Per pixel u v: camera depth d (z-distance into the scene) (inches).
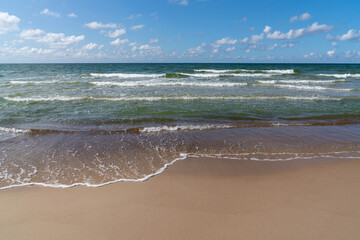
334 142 226.8
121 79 877.2
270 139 234.5
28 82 714.2
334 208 117.1
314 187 139.8
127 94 512.1
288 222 105.8
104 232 98.2
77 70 1485.0
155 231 99.0
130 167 167.3
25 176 151.2
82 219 106.8
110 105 397.7
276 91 583.2
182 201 123.0
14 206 117.2
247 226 103.0
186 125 279.4
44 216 109.0
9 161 175.2
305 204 120.7
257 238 95.4
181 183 143.8
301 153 198.1
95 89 591.8
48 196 126.8
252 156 191.0
